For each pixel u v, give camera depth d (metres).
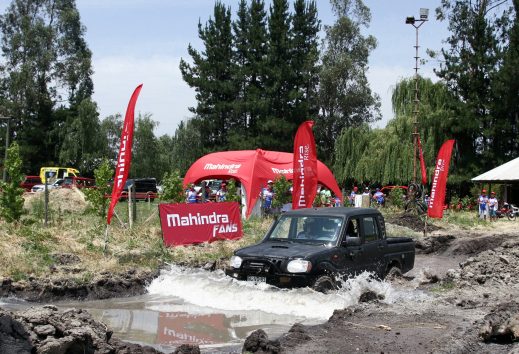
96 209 20.53
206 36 66.56
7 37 67.25
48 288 11.32
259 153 30.73
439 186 24.47
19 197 17.42
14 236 14.37
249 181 29.52
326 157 66.75
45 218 18.16
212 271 14.05
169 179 26.08
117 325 9.17
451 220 32.22
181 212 16.59
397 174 48.12
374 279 11.47
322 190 34.56
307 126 17.42
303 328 8.02
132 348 6.84
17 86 64.81
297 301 9.90
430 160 48.22
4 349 5.62
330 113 69.19
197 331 8.77
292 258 10.14
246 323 9.27
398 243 12.54
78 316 6.74
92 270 12.65
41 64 66.12
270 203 28.20
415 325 8.27
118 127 71.94
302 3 65.38
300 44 65.50
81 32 71.06
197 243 16.78
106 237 14.49
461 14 55.31
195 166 32.44
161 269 13.55
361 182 50.09
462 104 51.75
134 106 14.37
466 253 21.11
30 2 68.31
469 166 52.31
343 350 6.97
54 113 68.38
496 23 56.94
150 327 9.04
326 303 9.78
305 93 67.31
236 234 17.75
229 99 66.62
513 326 7.59
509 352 6.96
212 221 17.23
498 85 51.91
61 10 70.00
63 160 63.75
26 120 67.69
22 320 6.20
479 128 51.62
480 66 53.75
